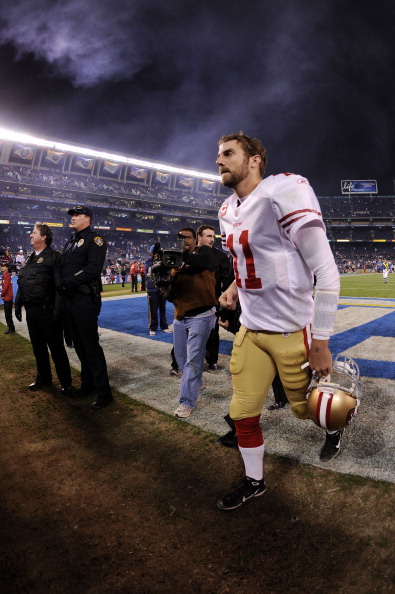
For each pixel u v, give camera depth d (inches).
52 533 76.0
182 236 133.6
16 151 2012.8
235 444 108.4
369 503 79.6
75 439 117.6
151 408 139.9
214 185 2842.0
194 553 69.2
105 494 88.5
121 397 153.2
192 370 131.2
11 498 88.4
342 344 230.8
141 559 68.3
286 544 70.0
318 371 66.8
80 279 137.0
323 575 62.4
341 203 3034.0
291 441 109.7
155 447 110.1
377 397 140.3
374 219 2893.7
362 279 1125.7
